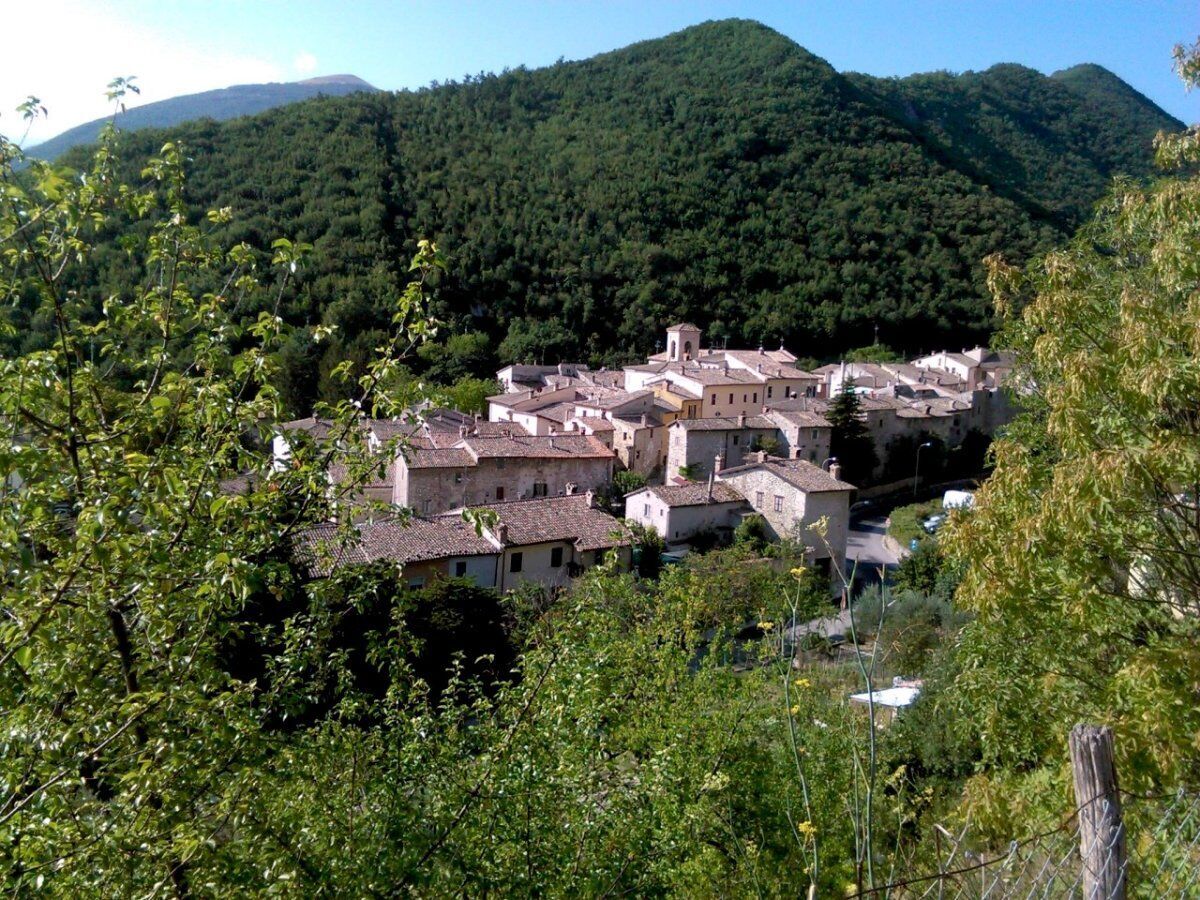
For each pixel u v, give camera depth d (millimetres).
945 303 96375
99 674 5402
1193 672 5898
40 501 4844
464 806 5992
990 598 6949
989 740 8281
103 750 5180
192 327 5957
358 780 6137
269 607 10750
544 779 6289
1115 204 12148
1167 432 5984
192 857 4863
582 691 6539
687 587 13047
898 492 57656
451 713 7168
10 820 4586
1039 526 6496
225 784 5375
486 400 66938
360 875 5395
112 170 5656
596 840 6441
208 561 5051
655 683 10547
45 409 5164
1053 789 7066
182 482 5016
